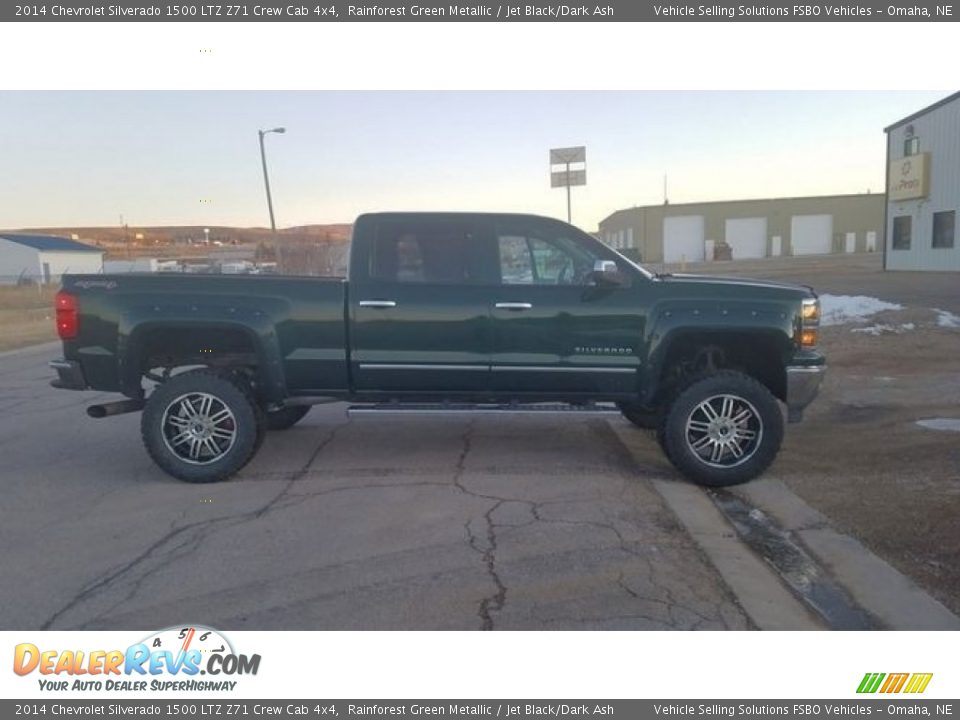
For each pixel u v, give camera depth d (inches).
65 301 255.0
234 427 256.4
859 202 2529.5
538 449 297.4
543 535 208.7
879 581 179.6
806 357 252.2
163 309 253.3
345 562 192.9
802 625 161.6
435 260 259.4
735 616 165.0
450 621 163.0
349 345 256.8
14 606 172.6
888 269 1294.3
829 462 269.6
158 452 256.2
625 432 324.2
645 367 254.2
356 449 299.0
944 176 1107.9
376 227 260.1
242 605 171.3
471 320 255.0
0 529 219.8
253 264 888.3
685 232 2618.1
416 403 266.8
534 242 259.6
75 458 298.7
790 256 2511.1
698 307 251.3
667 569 187.9
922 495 231.0
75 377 257.4
